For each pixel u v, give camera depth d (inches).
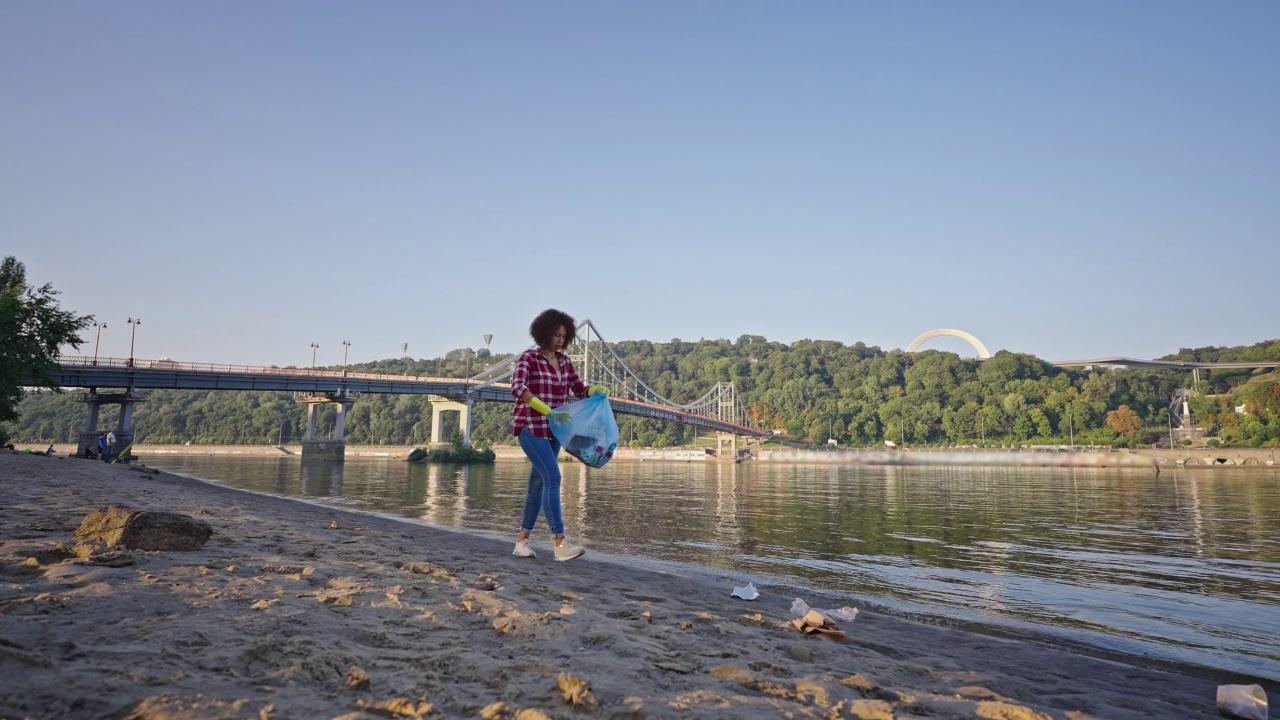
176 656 78.5
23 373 989.2
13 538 153.8
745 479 1601.9
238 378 2383.1
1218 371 6018.7
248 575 131.7
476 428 5369.1
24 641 76.0
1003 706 94.0
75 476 468.8
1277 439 3811.5
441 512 540.7
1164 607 215.6
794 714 82.0
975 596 229.0
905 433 5290.4
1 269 1113.4
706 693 86.0
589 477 1656.0
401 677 82.4
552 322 207.5
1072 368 6510.8
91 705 61.9
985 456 3786.9
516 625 110.9
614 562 278.5
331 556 171.9
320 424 5728.3
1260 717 104.8
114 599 100.3
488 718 71.9
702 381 7485.2
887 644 142.7
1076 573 281.4
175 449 5369.1
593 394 207.9
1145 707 109.0
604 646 105.9
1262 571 291.3
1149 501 837.2
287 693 71.6
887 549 348.2
